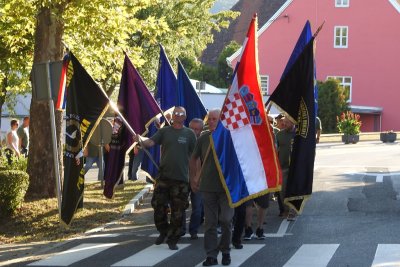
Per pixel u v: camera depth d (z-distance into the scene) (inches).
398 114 2613.2
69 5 703.1
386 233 539.5
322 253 465.7
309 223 598.9
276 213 658.8
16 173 637.3
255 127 456.8
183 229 549.0
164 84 658.2
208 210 440.1
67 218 555.5
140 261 456.4
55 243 550.6
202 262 446.6
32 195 693.9
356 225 581.6
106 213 676.7
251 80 459.8
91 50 862.5
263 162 454.6
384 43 2610.7
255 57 459.5
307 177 527.8
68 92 551.5
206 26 1658.5
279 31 2669.8
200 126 546.9
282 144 618.8
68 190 553.9
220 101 1817.2
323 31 2642.7
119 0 752.3
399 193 774.5
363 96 2635.3
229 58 2620.6
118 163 600.7
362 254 458.0
